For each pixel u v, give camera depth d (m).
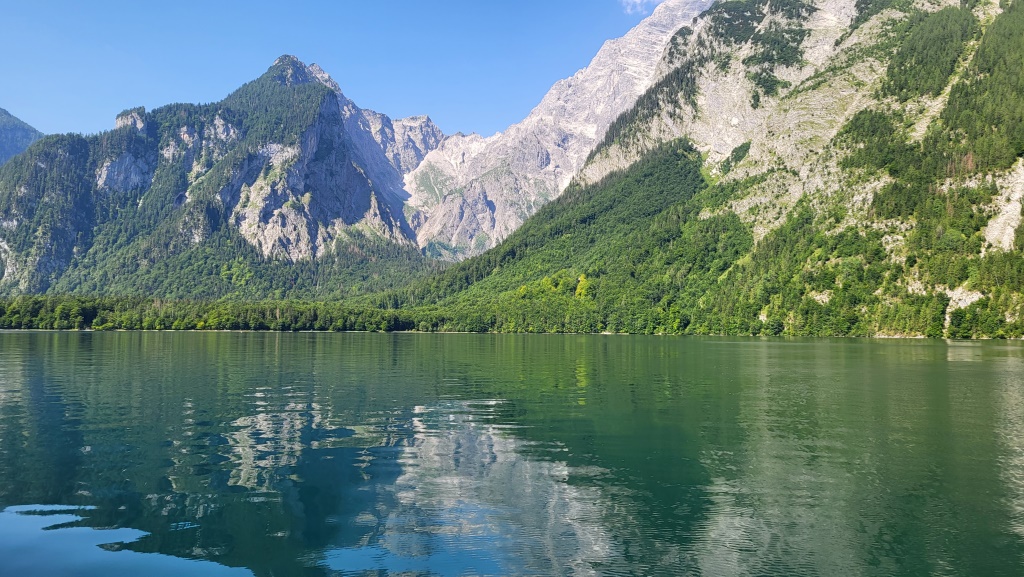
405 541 35.19
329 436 58.97
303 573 31.58
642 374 108.19
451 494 42.84
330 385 92.94
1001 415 69.69
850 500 42.09
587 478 46.56
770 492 43.72
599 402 78.12
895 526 37.75
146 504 40.56
